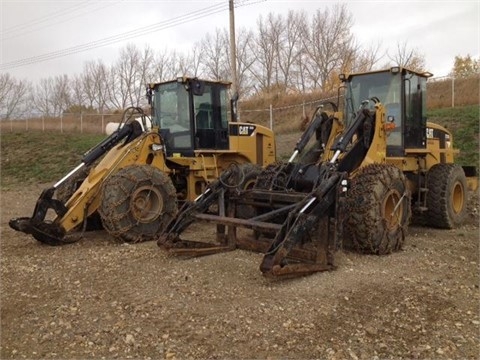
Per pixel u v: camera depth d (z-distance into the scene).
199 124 9.04
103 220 7.30
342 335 4.07
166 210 7.71
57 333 4.19
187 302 4.73
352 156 6.60
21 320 4.46
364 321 4.32
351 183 6.39
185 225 6.41
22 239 7.82
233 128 9.71
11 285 5.41
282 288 5.04
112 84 40.34
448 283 5.29
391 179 6.44
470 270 5.78
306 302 4.68
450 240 7.48
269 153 10.41
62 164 20.39
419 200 8.36
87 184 7.75
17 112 44.06
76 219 7.41
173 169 8.96
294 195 6.04
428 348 3.88
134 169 7.54
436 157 8.91
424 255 6.44
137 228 7.42
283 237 5.25
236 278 5.35
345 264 5.90
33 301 4.91
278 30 33.09
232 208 6.68
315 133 7.45
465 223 9.01
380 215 6.27
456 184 8.55
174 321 4.33
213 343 3.94
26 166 20.64
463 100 18.56
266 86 33.38
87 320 4.42
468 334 4.11
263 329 4.15
